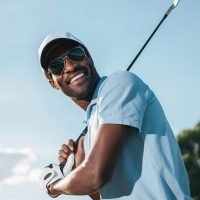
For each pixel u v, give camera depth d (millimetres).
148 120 1728
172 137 1746
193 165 12953
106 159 1657
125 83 1715
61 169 1929
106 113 1688
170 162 1704
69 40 1836
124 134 1679
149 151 1701
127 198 1692
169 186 1688
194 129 13125
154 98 1761
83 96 1846
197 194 12922
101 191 1726
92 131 1764
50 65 1844
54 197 1886
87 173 1660
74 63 1832
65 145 1999
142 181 1686
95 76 1865
